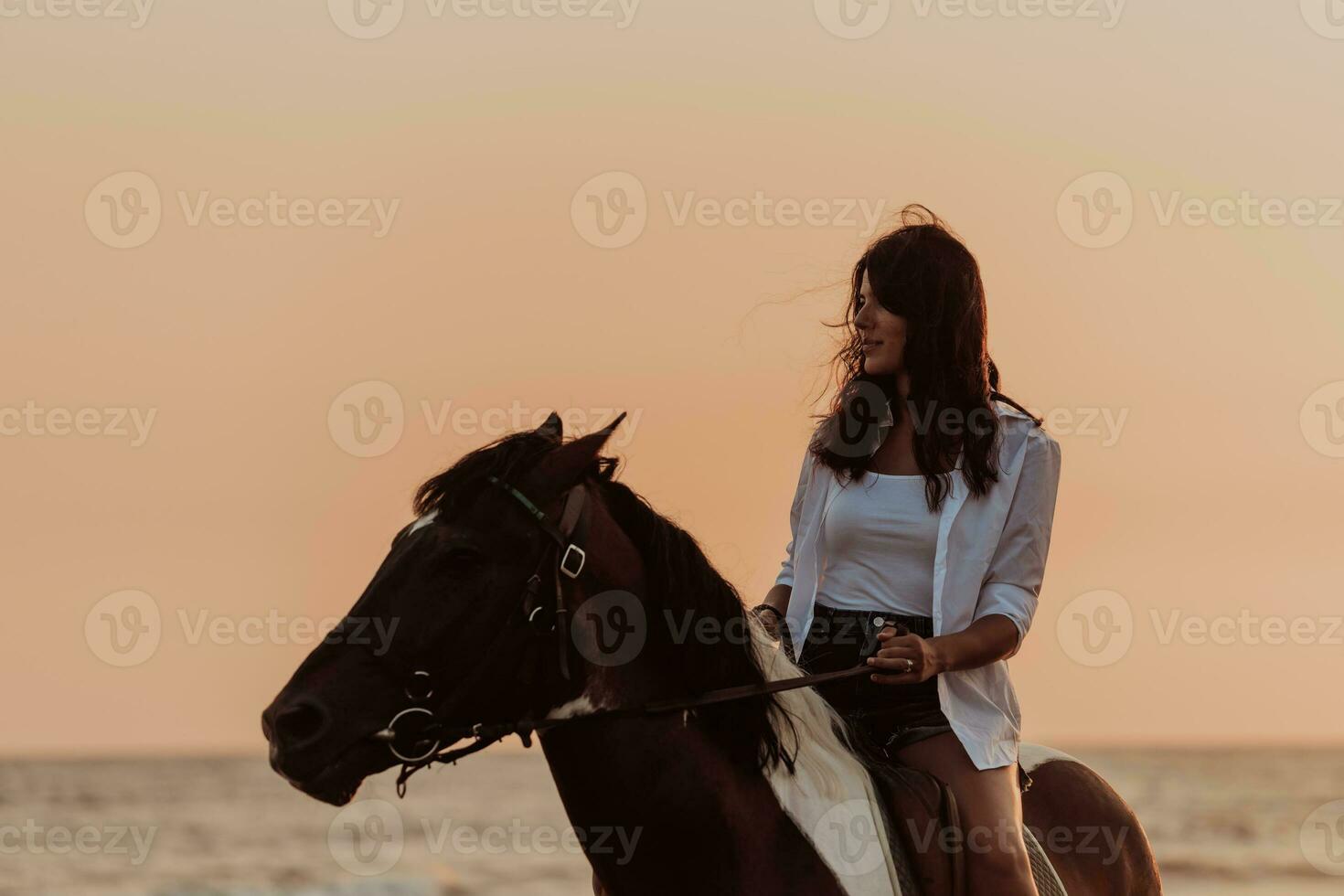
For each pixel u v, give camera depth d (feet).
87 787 267.39
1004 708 17.42
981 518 17.11
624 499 15.40
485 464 14.56
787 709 15.72
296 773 13.66
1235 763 293.43
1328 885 123.34
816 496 18.06
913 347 17.30
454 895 121.70
